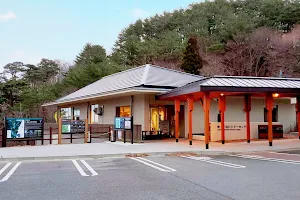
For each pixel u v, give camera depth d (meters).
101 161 10.35
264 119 22.83
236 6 49.12
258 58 36.62
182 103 19.81
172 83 19.11
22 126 15.30
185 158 11.05
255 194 5.68
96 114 24.42
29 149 13.25
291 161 10.08
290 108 23.83
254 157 11.18
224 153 12.45
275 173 7.84
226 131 17.98
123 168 8.82
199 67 37.34
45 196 5.62
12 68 54.34
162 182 6.79
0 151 12.45
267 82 14.32
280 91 13.55
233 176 7.45
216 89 12.75
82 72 42.12
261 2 45.88
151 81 18.81
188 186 6.37
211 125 17.50
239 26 39.50
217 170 8.36
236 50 37.44
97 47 54.28
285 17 40.56
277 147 14.07
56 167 9.05
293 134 21.70
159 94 17.81
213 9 49.38
